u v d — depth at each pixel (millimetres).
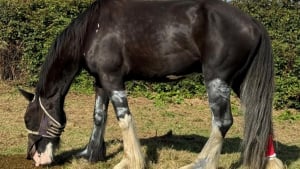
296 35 10523
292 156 6453
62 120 5727
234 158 6152
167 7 5168
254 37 5000
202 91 10898
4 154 6262
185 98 10844
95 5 5387
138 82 11000
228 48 4938
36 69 11219
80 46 5422
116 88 5254
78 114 9031
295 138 7719
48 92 5609
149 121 8656
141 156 5277
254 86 5090
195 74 5383
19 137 7156
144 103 10305
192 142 7125
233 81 5223
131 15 5188
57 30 11000
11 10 11117
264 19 10898
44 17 11133
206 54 5004
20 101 9953
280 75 10242
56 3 11328
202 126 8438
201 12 5027
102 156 5996
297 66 10055
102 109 5922
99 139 5941
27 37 11094
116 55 5176
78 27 5430
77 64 5535
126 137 5258
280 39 10648
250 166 5113
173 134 7684
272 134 5203
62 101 5699
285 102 10141
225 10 5016
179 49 5062
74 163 5840
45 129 5621
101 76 5266
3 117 8500
